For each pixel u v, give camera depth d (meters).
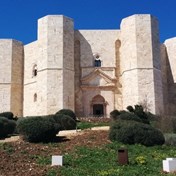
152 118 34.62
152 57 46.50
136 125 21.86
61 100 45.84
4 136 26.27
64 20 48.44
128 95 46.62
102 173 14.09
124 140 21.55
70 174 14.13
